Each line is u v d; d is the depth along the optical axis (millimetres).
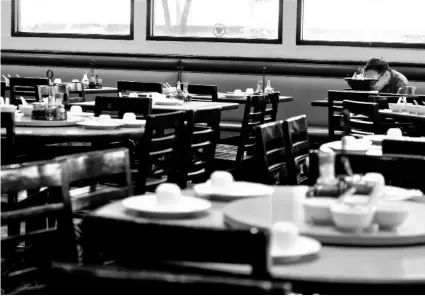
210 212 1918
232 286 1010
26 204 3207
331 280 1319
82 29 9891
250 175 5812
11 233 3326
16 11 9992
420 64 8719
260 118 6145
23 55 9859
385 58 8914
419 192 2250
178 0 9531
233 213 1811
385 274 1370
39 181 1945
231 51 9383
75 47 9883
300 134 3438
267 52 9258
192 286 1019
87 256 1981
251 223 1679
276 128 3031
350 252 1541
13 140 3346
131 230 1282
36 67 9898
